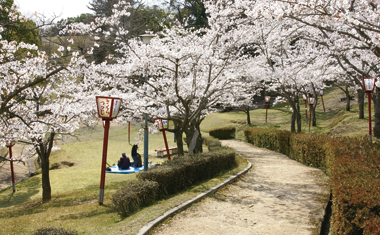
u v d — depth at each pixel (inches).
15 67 253.1
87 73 303.7
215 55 379.6
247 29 456.4
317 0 229.3
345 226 126.0
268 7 245.0
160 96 383.9
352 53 439.2
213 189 268.1
